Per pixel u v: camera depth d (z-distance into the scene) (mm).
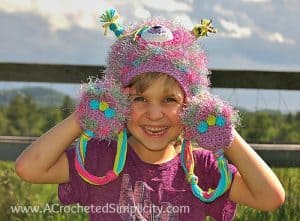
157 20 2779
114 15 2809
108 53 2781
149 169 2740
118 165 2678
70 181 2738
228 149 2725
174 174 2758
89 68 6203
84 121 2600
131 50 2686
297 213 4742
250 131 6547
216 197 2723
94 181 2678
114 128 2594
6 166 5379
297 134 6508
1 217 4676
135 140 2789
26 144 5551
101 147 2740
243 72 6184
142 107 2650
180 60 2641
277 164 5637
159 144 2658
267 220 4680
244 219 4648
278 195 2732
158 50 2631
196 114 2619
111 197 2715
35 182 2717
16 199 4805
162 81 2627
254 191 2729
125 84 2684
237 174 2789
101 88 2582
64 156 2750
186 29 2760
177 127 2686
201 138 2633
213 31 2791
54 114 6223
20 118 8031
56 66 6234
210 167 2801
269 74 6207
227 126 2619
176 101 2660
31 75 6258
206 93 2725
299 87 6188
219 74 6199
